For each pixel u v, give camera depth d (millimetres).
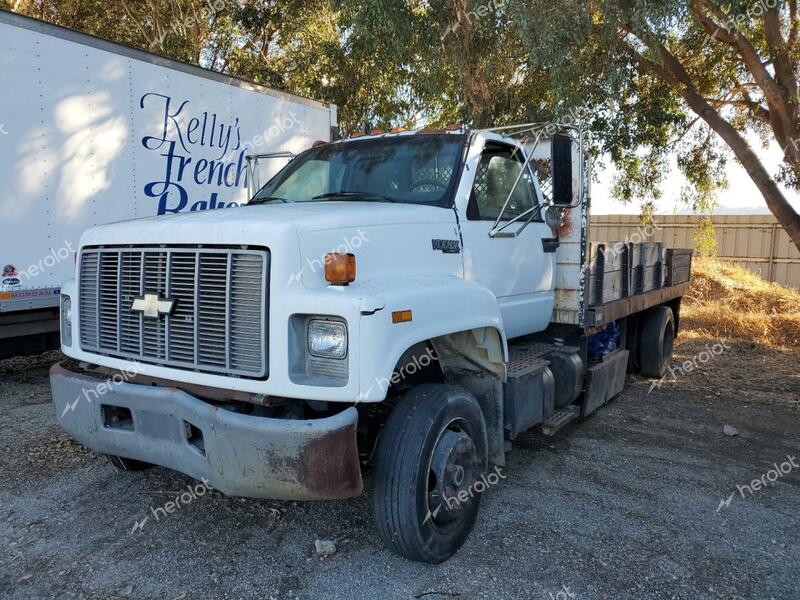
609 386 5824
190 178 7641
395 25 8992
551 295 5012
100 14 15422
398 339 2943
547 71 9391
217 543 3486
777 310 12734
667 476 4613
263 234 2914
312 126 9445
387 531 3137
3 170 5871
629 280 6270
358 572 3229
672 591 3119
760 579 3250
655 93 11578
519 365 4355
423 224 3674
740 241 18359
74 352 3654
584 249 4977
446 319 3281
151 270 3238
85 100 6488
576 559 3393
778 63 9766
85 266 3604
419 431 3113
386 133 4676
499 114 10555
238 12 14305
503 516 3881
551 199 3990
